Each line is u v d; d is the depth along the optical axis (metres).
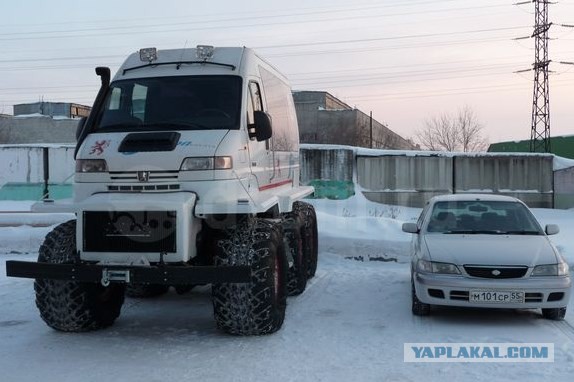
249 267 5.55
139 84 6.69
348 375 5.04
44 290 6.22
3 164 26.78
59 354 5.72
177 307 7.94
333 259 11.57
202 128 6.18
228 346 5.90
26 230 13.17
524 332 6.36
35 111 62.84
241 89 6.53
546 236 7.48
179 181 5.79
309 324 6.75
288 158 8.84
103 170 5.96
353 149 25.12
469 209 8.11
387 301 8.02
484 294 6.41
